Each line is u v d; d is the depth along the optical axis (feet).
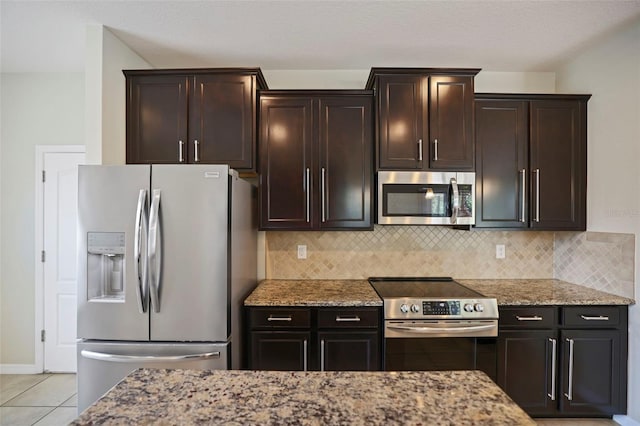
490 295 7.51
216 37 7.72
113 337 6.21
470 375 3.41
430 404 2.84
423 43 7.97
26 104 10.00
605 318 7.23
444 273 9.42
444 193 7.89
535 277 9.48
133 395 2.94
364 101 8.07
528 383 7.21
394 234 9.38
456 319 6.91
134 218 6.19
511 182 8.33
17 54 8.76
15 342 10.03
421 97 7.89
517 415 2.68
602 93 7.94
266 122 8.07
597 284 8.06
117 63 7.70
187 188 6.19
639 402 7.01
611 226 7.69
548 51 8.35
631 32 7.23
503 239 9.46
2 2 6.40
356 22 7.10
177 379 3.26
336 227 8.05
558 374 7.24
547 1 6.38
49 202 10.06
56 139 10.02
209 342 6.22
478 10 6.67
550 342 7.20
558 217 8.34
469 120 7.90
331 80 9.48
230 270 6.39
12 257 10.03
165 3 6.48
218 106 7.83
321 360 6.97
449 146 7.89
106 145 7.27
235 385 3.15
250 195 8.05
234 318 6.67
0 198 10.02
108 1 6.41
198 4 6.51
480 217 8.29
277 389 3.08
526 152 8.34
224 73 7.84
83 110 10.01
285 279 9.30
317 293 7.65
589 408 7.25
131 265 6.20
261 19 7.00
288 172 8.09
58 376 9.82
